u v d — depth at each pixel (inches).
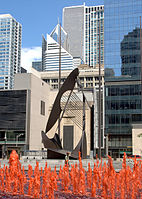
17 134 2721.5
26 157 2017.7
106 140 2731.3
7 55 6274.6
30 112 2773.1
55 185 399.5
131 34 2896.2
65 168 407.2
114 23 2945.4
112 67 2871.6
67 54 7440.9
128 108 2763.3
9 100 2785.4
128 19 2928.2
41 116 2997.0
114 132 2738.7
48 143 1234.6
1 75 6230.3
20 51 6717.5
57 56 7495.1
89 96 2982.3
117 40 2913.4
